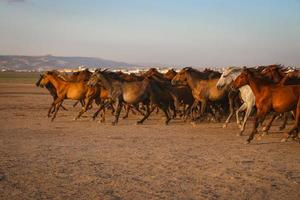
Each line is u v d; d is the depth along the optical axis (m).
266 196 9.07
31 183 9.98
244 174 11.00
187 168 11.64
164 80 23.02
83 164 12.09
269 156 13.52
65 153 13.80
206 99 21.53
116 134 18.59
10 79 102.94
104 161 12.54
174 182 10.14
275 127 21.53
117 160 12.68
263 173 11.14
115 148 14.85
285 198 8.94
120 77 22.47
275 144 15.99
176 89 23.44
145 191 9.37
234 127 21.31
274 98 15.62
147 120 24.89
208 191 9.39
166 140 16.88
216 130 20.16
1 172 11.05
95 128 20.73
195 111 24.42
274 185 9.95
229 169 11.56
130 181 10.22
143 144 15.80
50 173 10.98
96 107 35.41
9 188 9.55
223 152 14.19
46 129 20.17
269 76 18.47
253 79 16.02
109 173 11.02
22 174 10.85
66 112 29.69
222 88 19.91
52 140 16.66
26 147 14.94
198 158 13.07
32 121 23.66
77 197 8.89
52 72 24.33
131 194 9.13
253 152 14.25
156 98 22.16
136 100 21.84
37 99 42.31
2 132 18.92
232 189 9.57
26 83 81.94
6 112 28.94
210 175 10.87
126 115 25.55
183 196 9.02
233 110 21.08
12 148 14.70
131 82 22.02
